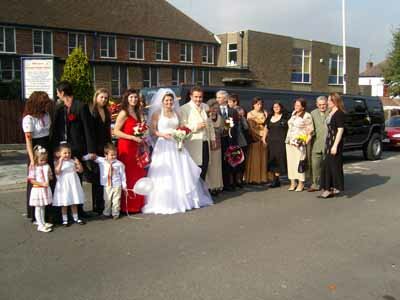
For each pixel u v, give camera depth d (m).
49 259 5.17
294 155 9.19
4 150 16.09
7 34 26.31
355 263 5.12
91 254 5.34
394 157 16.53
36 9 27.91
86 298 4.16
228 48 36.28
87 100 18.58
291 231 6.35
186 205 7.50
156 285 4.45
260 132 9.62
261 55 36.09
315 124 9.16
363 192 9.25
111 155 6.87
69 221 6.80
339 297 4.23
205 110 8.24
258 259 5.20
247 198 8.55
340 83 43.34
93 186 7.21
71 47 28.75
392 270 4.92
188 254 5.35
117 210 6.95
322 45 41.03
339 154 8.46
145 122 7.52
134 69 28.38
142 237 6.02
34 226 6.53
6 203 8.09
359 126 14.84
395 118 20.33
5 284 4.48
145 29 32.50
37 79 14.70
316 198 8.59
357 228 6.56
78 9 29.97
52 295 4.23
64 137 6.64
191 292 4.29
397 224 6.80
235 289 4.36
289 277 4.68
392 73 37.31
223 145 8.92
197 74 31.80
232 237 6.04
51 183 6.59
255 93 11.91
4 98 21.03
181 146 7.44
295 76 39.09
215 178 8.60
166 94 7.46
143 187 7.04
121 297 4.18
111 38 30.56
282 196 8.74
